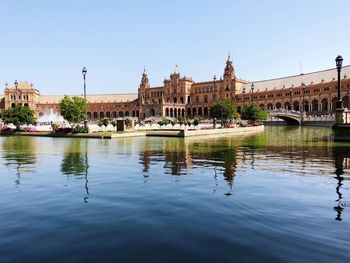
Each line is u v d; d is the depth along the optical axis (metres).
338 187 12.08
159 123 73.44
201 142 34.34
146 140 37.97
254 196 10.83
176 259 6.36
